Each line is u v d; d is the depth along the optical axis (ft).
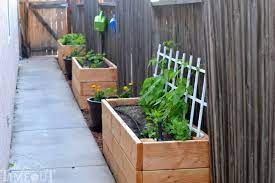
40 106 21.33
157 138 10.57
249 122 8.07
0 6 12.28
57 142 15.74
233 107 8.67
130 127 11.97
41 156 14.24
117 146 12.05
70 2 38.04
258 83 7.68
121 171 11.57
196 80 10.96
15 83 23.95
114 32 21.31
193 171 10.11
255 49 7.72
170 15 12.98
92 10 27.32
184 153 10.02
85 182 12.20
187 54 11.78
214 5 9.21
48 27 38.63
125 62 19.08
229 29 8.65
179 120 11.21
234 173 8.82
